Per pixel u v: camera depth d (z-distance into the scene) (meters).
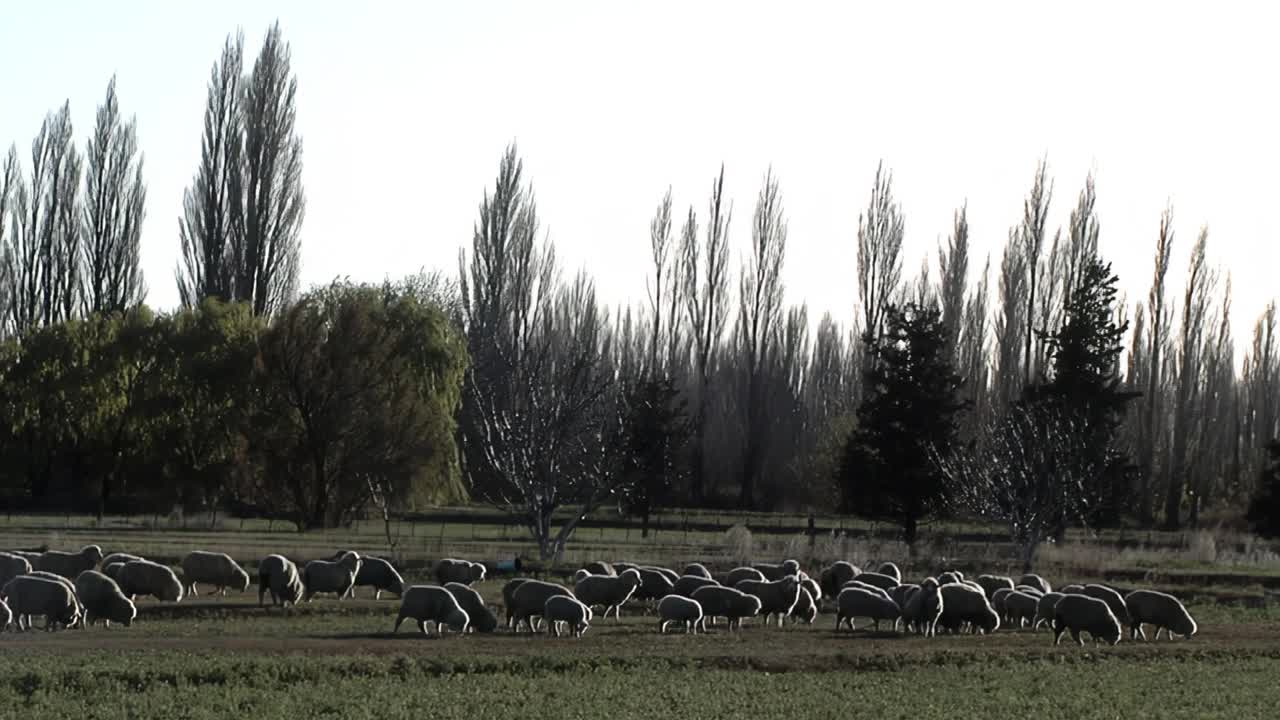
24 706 27.89
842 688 33.59
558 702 30.05
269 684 31.41
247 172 99.19
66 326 94.12
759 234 121.94
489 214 116.50
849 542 74.81
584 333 124.81
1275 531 85.44
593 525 96.31
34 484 99.06
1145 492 107.94
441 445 84.19
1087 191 109.38
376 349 85.38
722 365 139.25
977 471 75.69
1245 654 42.38
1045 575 66.69
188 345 88.00
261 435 84.44
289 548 65.06
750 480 116.81
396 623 40.16
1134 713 31.47
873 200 116.75
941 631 45.09
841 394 136.88
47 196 103.62
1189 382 111.12
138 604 44.88
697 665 36.38
